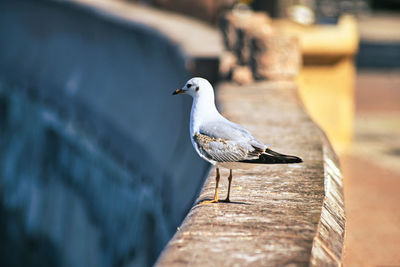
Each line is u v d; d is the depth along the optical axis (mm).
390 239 8422
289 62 11984
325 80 15266
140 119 15188
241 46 12359
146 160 13867
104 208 15836
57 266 18391
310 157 6559
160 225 11500
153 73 15219
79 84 20062
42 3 24156
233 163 4863
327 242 4340
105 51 18938
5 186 23891
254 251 4004
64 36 22484
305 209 4914
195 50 12969
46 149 21328
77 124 19016
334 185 5840
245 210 4883
